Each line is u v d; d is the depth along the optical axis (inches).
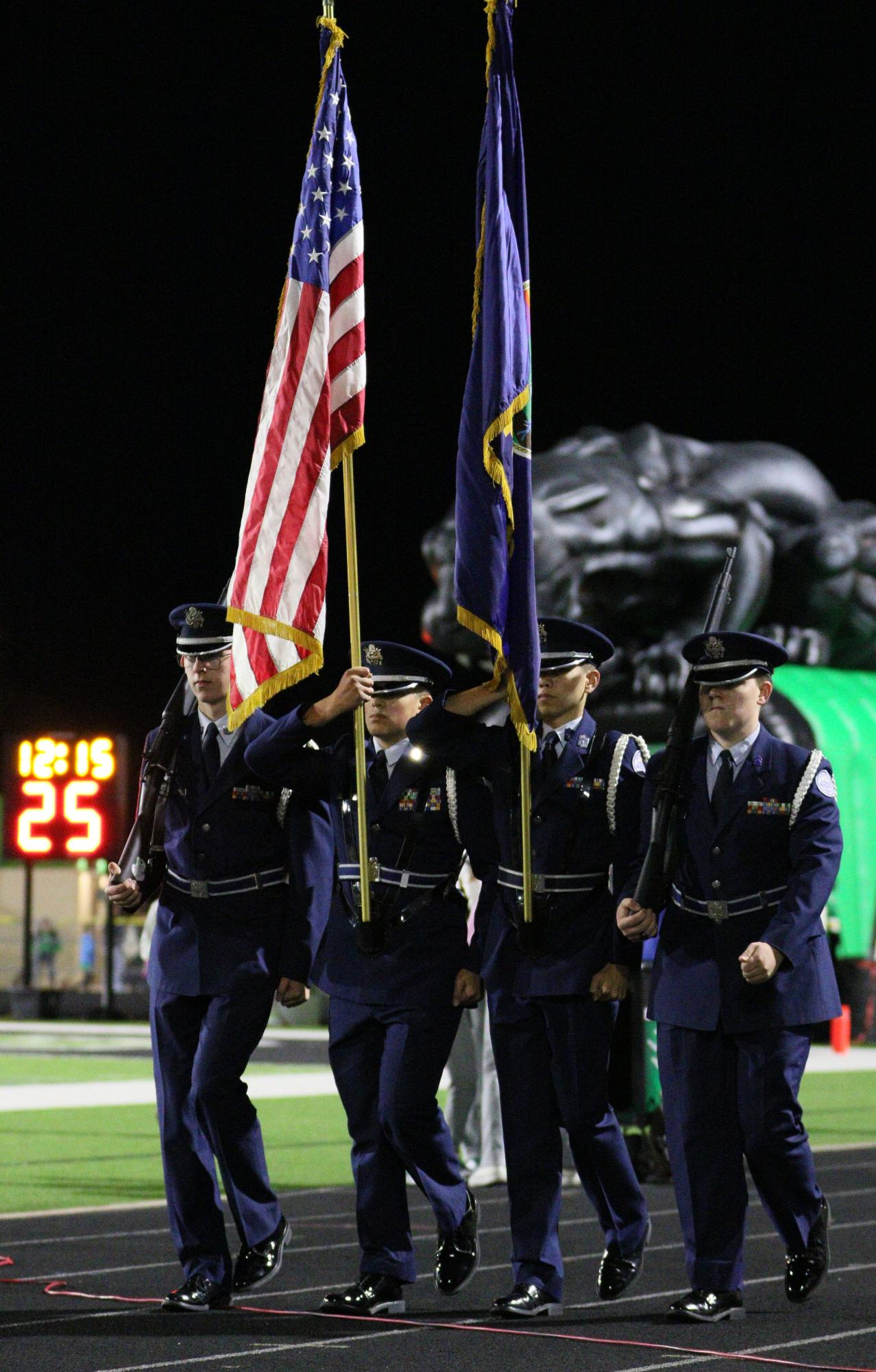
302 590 545.3
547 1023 528.1
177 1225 525.3
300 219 568.7
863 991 1959.9
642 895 513.0
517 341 541.6
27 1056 1616.6
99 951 2989.7
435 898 535.5
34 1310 516.1
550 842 527.8
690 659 530.9
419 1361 447.5
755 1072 513.7
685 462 2000.5
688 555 1887.3
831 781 525.3
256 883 539.2
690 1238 517.0
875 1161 907.4
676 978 524.7
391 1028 527.8
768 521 2066.9
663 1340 477.7
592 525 1855.3
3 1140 993.5
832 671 2087.8
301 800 544.4
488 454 528.1
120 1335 478.6
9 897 3506.4
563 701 536.1
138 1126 1066.1
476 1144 835.4
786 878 523.5
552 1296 515.8
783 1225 526.3
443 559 1845.5
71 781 1961.1
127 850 546.3
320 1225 700.7
